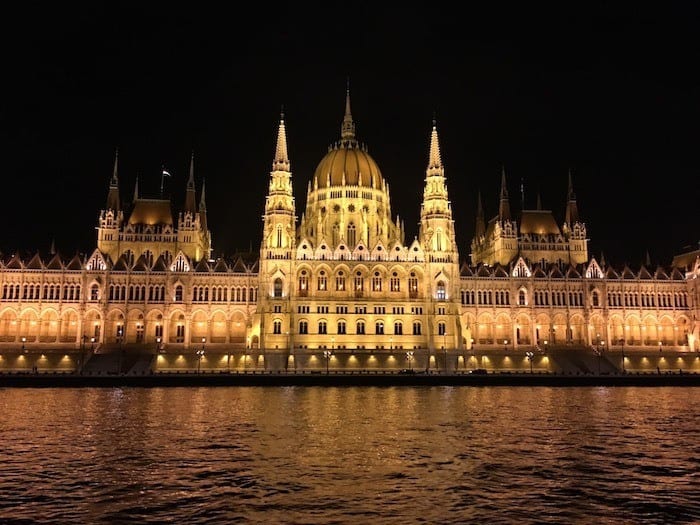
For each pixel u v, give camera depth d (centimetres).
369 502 3956
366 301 16738
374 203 18962
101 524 3562
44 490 4206
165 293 16875
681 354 16588
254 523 3581
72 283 16712
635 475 4653
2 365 14438
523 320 18038
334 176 18925
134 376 12575
